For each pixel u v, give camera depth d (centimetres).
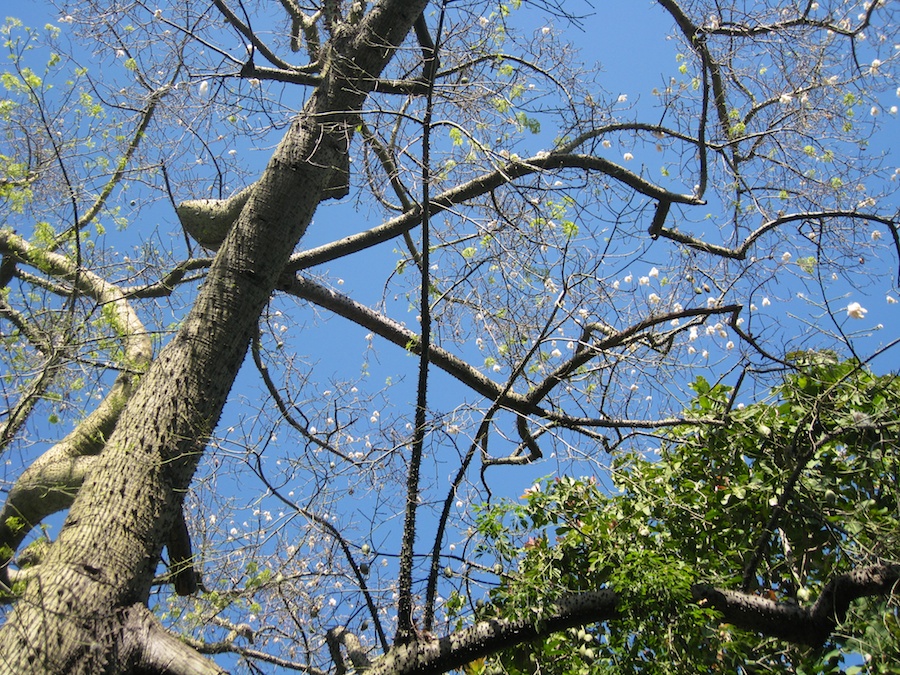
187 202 610
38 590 370
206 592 441
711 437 506
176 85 575
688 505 482
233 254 483
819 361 500
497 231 475
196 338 458
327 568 451
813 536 479
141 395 443
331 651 487
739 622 414
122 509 403
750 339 496
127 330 519
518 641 409
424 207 427
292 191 497
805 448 484
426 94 493
